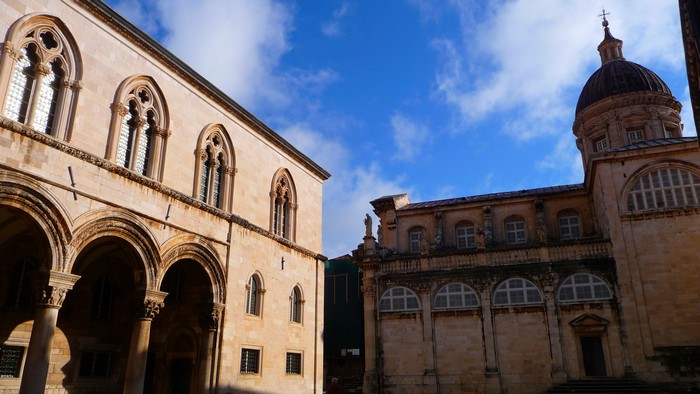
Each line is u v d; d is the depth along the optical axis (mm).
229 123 29422
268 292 30562
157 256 22656
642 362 38406
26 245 22141
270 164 33125
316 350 35312
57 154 18859
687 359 37375
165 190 23609
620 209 42312
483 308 44000
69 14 20391
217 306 25828
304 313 34562
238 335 27172
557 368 40562
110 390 24922
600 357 40375
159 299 22516
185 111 26172
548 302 42281
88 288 24547
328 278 63375
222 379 25453
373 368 45844
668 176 42000
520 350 42125
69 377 23078
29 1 18875
